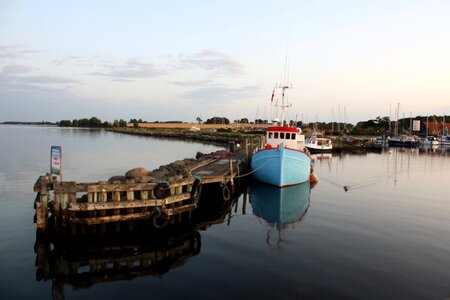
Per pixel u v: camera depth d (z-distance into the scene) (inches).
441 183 1211.9
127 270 467.5
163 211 595.8
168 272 457.4
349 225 671.8
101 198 571.8
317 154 2447.1
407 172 1493.6
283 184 1024.9
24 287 419.8
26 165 1453.0
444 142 3336.6
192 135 3895.2
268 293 397.7
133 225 591.5
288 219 721.6
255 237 600.1
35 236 585.9
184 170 832.3
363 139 3304.6
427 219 721.6
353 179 1290.6
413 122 4571.9
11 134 4564.5
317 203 871.1
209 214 770.2
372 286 418.0
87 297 395.9
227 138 3198.8
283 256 508.7
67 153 2042.3
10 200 825.5
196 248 545.0
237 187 1002.7
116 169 1398.9
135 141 3368.6
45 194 561.9
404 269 468.4
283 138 1121.4
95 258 506.6
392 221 703.1
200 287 414.6
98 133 5231.3
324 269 464.1
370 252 527.8
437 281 434.6
